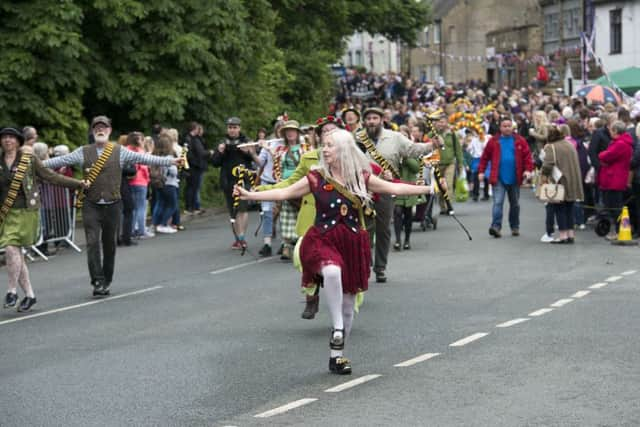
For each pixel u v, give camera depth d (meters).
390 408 7.68
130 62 26.81
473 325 10.73
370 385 8.38
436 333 10.37
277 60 36.28
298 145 16.34
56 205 18.70
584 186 20.59
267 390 8.35
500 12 97.75
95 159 13.45
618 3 57.78
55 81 24.58
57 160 13.34
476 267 15.09
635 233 18.72
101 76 26.12
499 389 8.12
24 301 12.70
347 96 66.25
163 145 21.69
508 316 11.18
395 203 17.22
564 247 17.34
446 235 19.50
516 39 80.94
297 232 12.58
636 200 18.22
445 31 99.56
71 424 7.61
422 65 105.69
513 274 14.32
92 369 9.34
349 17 46.16
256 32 31.88
